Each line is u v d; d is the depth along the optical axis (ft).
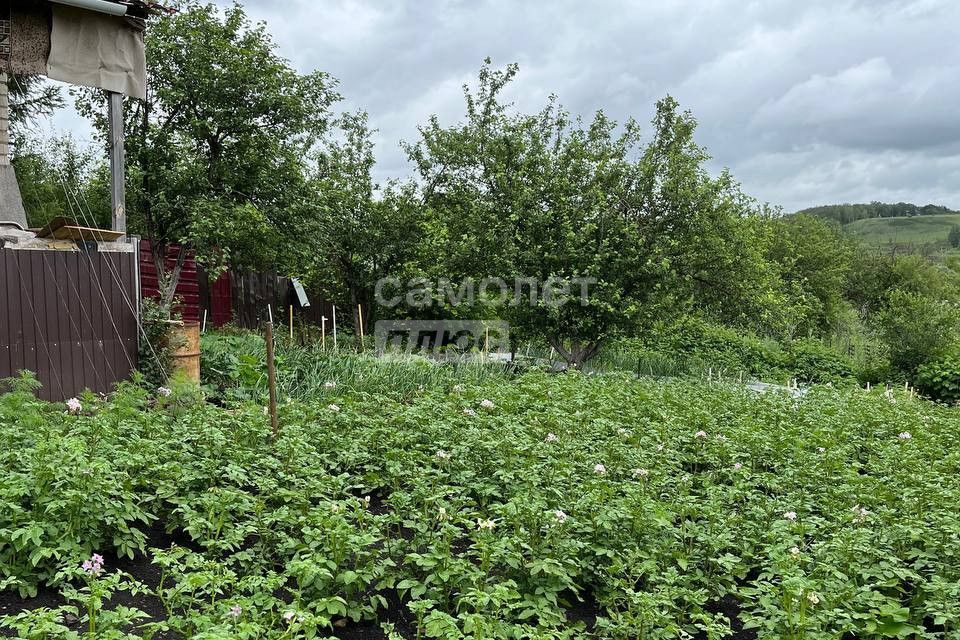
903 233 394.32
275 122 43.27
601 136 50.44
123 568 14.34
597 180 48.01
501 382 37.24
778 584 14.25
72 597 10.43
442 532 14.34
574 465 20.16
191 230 39.04
